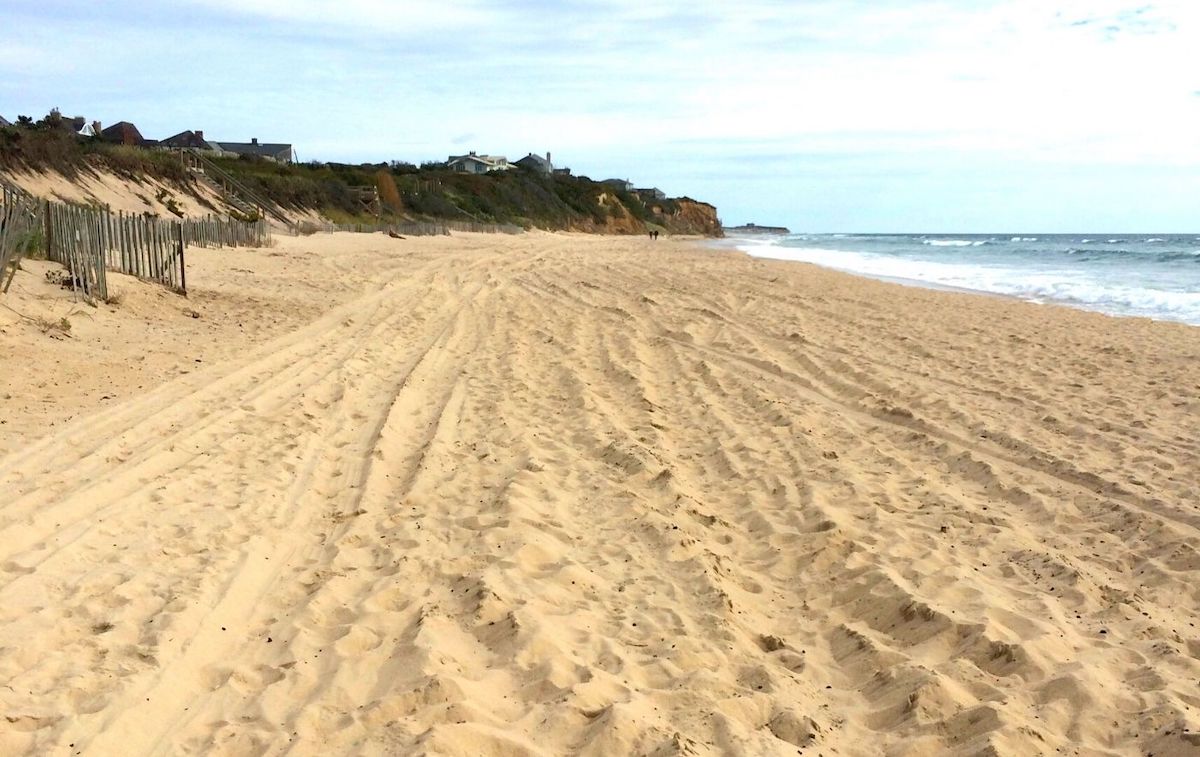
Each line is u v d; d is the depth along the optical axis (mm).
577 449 7863
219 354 10453
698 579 5262
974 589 5148
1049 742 3672
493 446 7816
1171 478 7250
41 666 3840
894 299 19875
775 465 7547
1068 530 6270
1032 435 8523
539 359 11812
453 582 5051
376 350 11703
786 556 5742
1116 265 39281
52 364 8766
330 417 8398
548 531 5895
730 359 12250
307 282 18047
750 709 3881
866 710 3990
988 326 15758
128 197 31047
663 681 4098
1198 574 5438
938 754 3635
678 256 37688
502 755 3393
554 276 23469
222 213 35656
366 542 5625
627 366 11461
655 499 6652
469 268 24562
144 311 12008
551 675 4012
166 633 4227
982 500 6895
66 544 5148
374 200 53750
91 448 6746
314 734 3521
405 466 7215
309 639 4320
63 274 11477
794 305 18125
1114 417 9250
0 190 15352
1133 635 4691
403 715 3654
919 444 8336
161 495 6031
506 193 79688
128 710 3590
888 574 5301
